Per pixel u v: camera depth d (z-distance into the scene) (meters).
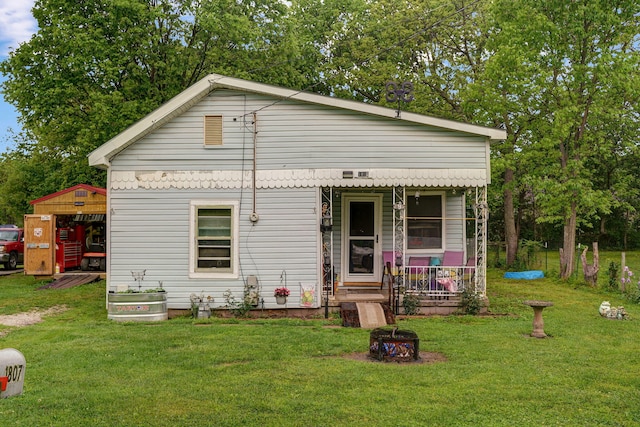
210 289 14.70
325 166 14.70
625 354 10.54
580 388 8.43
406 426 6.84
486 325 13.28
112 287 14.72
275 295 14.54
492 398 7.88
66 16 23.48
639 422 7.09
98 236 24.56
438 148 14.69
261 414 7.21
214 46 26.03
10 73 24.42
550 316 14.70
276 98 14.73
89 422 6.94
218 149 14.79
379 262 16.39
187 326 13.21
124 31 23.88
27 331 12.77
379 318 13.34
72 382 8.61
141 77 24.34
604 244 44.22
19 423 6.83
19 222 47.56
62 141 26.09
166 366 9.60
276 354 10.38
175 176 14.76
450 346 11.08
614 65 20.44
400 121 14.71
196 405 7.54
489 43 24.19
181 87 25.66
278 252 14.69
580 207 23.52
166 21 25.17
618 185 27.02
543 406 7.62
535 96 22.81
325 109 14.72
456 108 30.05
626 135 25.66
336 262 16.39
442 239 16.38
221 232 14.81
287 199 14.70
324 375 8.93
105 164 14.59
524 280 23.69
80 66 22.91
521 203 36.78
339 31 32.09
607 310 14.66
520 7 22.17
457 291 14.91
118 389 8.24
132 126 14.42
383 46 31.05
